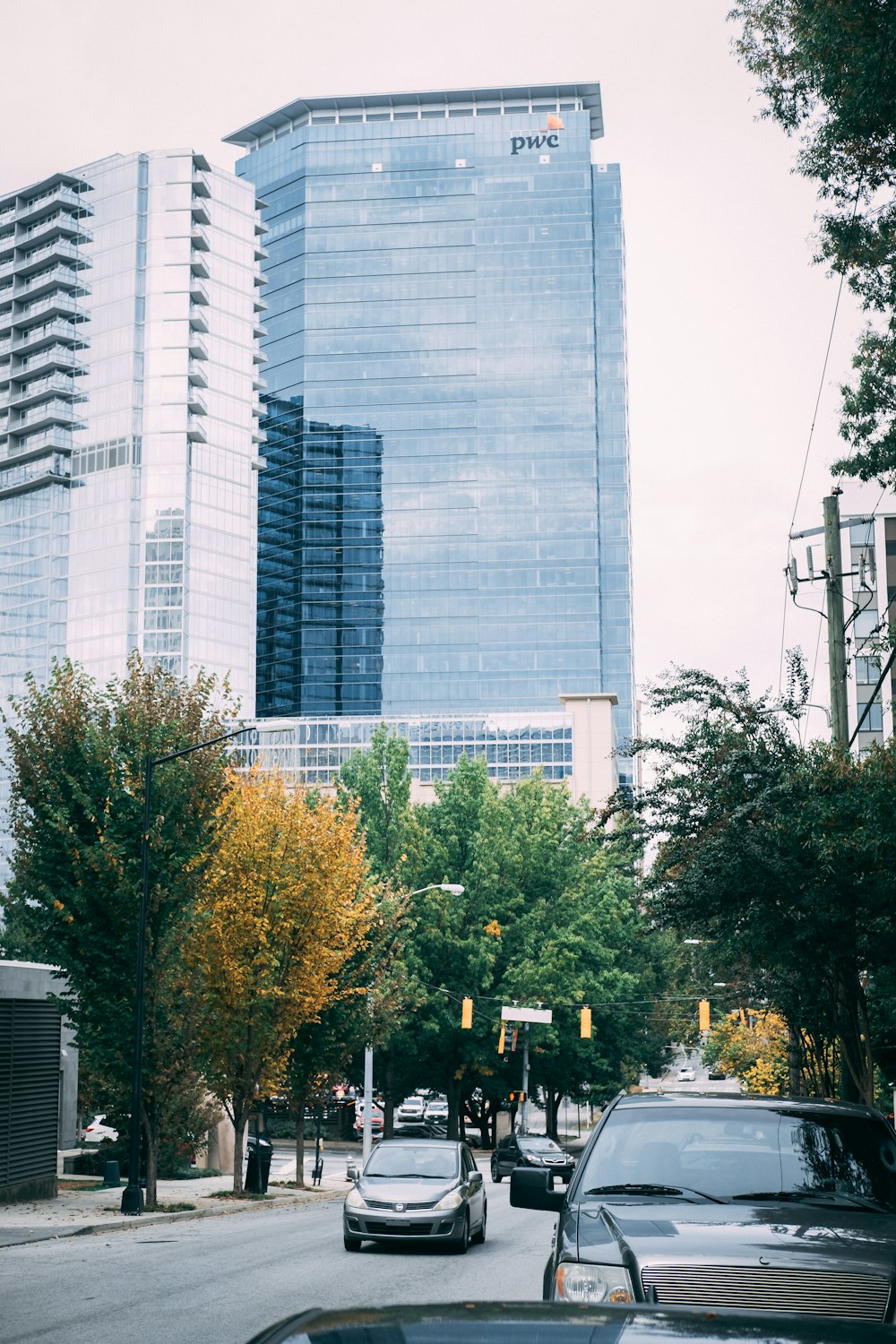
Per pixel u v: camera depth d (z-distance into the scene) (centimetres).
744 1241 609
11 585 16600
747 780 2309
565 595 19138
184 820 3075
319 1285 1578
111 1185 3581
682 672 2459
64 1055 4356
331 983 3719
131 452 15862
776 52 1928
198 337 16275
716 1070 9125
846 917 2184
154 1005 3016
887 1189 705
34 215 17012
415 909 6291
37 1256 1925
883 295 2050
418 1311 283
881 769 2041
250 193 17362
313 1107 4466
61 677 3250
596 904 6838
